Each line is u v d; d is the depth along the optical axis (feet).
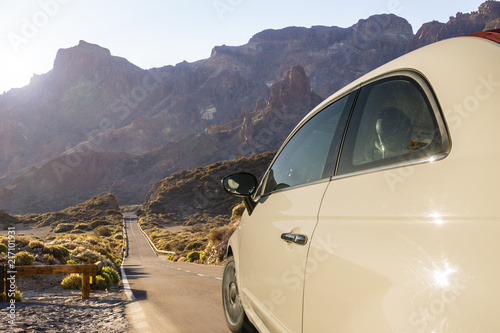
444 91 5.31
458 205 4.45
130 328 21.06
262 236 10.49
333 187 7.30
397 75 6.59
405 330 4.53
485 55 5.05
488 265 3.90
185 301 30.91
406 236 4.94
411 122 5.86
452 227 4.41
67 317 23.93
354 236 5.93
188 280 51.93
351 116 7.71
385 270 5.06
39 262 57.67
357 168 6.83
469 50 5.36
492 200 4.13
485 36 5.48
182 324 21.48
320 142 9.02
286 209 9.34
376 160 6.40
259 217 11.36
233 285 13.94
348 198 6.56
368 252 5.48
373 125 6.82
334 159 7.75
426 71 5.83
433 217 4.69
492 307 3.75
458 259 4.19
